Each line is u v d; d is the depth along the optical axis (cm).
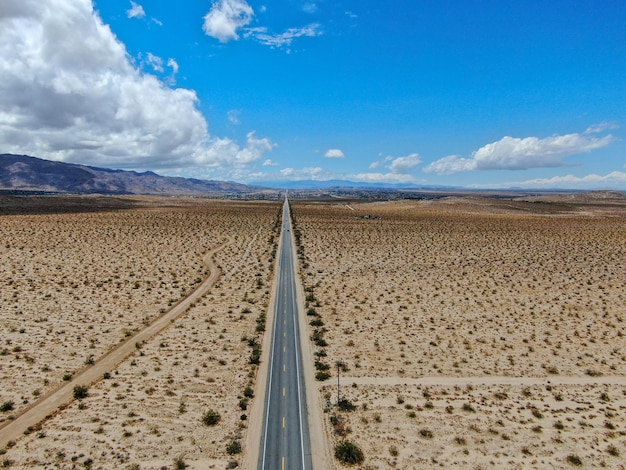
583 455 3462
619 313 6906
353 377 4756
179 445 3525
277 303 7325
